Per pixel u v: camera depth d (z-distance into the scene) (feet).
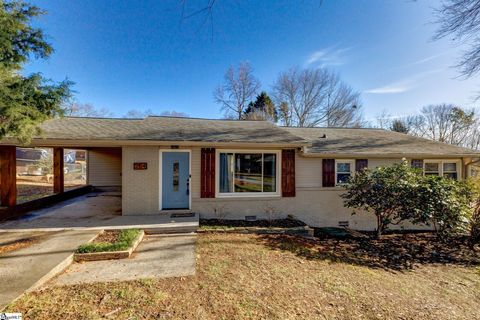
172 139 24.36
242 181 27.84
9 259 14.08
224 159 27.43
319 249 19.98
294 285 12.96
